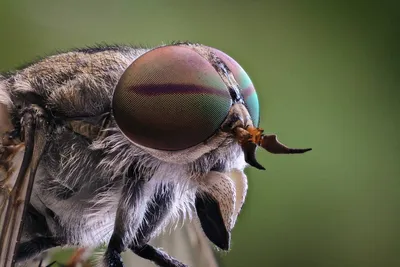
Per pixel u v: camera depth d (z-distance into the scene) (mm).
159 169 57
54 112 57
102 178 57
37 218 59
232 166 57
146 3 114
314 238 112
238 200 57
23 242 59
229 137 55
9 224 55
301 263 111
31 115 57
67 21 109
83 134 57
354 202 115
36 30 106
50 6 107
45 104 57
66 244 59
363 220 114
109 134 57
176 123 55
